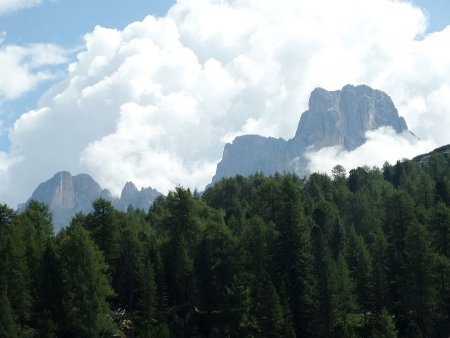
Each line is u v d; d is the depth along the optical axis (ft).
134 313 302.25
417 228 302.25
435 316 290.56
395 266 328.70
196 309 317.83
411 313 306.14
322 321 279.28
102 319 255.29
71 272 261.65
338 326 271.90
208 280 325.01
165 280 324.60
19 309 248.52
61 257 268.62
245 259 324.19
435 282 296.30
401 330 290.56
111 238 321.32
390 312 304.09
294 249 324.80
